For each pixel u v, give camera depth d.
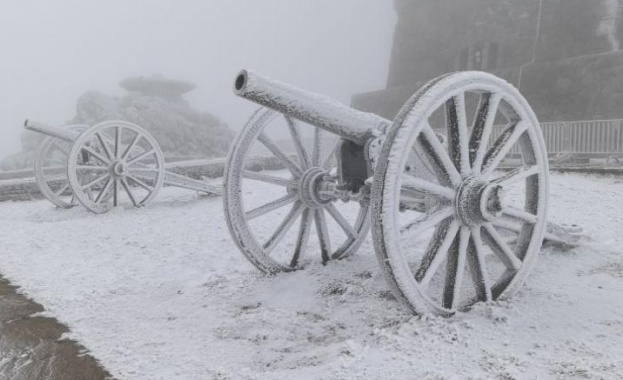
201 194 10.41
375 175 2.90
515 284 3.47
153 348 3.02
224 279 4.50
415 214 6.96
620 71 18.11
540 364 2.51
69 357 2.90
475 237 3.25
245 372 2.64
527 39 23.28
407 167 3.72
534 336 2.86
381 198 2.85
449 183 3.16
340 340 3.05
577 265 4.22
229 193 4.28
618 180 8.95
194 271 4.83
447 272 3.28
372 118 3.64
